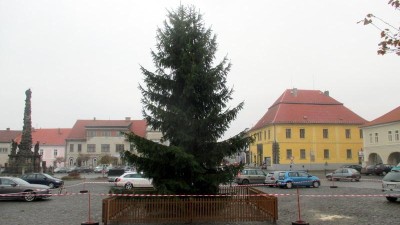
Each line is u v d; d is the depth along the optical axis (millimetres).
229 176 15578
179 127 15805
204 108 16594
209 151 16031
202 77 15844
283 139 72312
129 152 15375
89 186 37344
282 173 34375
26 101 49156
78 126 99375
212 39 17000
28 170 47656
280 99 78688
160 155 14852
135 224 14266
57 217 16562
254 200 14969
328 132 73812
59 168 77625
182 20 16750
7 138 96188
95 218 16234
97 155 94000
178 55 16500
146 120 16375
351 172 42750
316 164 72375
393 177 21375
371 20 6941
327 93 80875
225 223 14477
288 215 16750
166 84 16312
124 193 16016
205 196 15250
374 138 60438
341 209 18609
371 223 14656
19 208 19797
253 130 85625
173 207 14594
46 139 99375
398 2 6648
